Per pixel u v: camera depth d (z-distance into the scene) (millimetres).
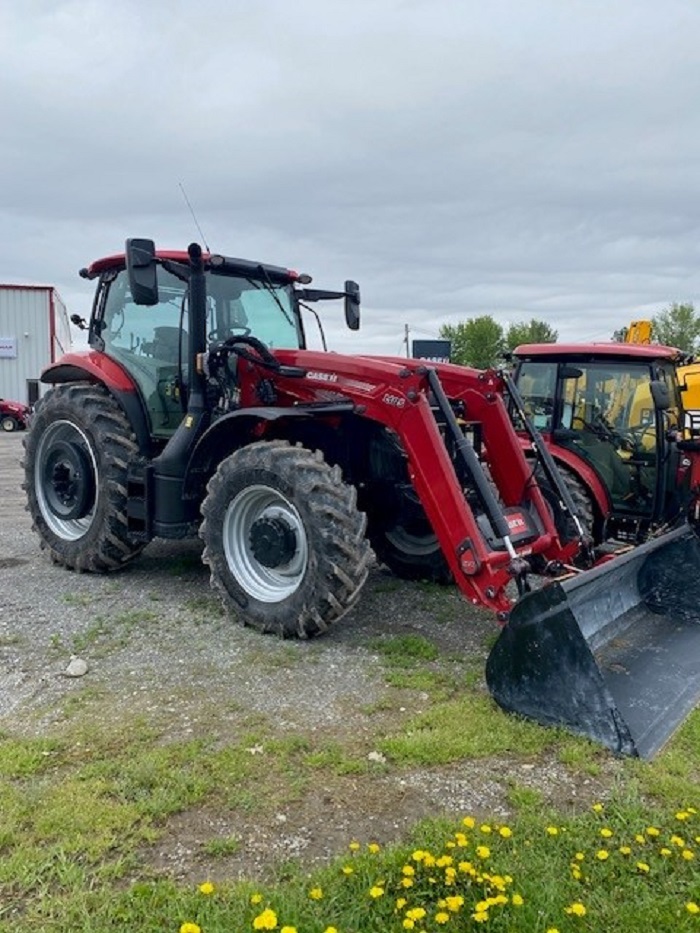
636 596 4469
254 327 5688
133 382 5594
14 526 7688
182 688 3723
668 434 6391
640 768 3031
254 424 4863
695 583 4398
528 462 5156
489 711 3486
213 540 4652
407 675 3900
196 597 5152
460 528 3918
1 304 29656
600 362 6719
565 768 3047
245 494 4516
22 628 4520
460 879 2340
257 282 5746
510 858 2455
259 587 4555
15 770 2930
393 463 5113
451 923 2166
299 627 4281
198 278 5000
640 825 2652
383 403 4242
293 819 2691
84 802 2725
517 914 2197
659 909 2246
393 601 5191
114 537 5484
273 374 4812
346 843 2564
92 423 5496
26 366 30062
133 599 5098
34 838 2535
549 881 2338
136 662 4039
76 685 3746
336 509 4160
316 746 3188
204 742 3182
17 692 3658
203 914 2186
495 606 3834
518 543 4215
